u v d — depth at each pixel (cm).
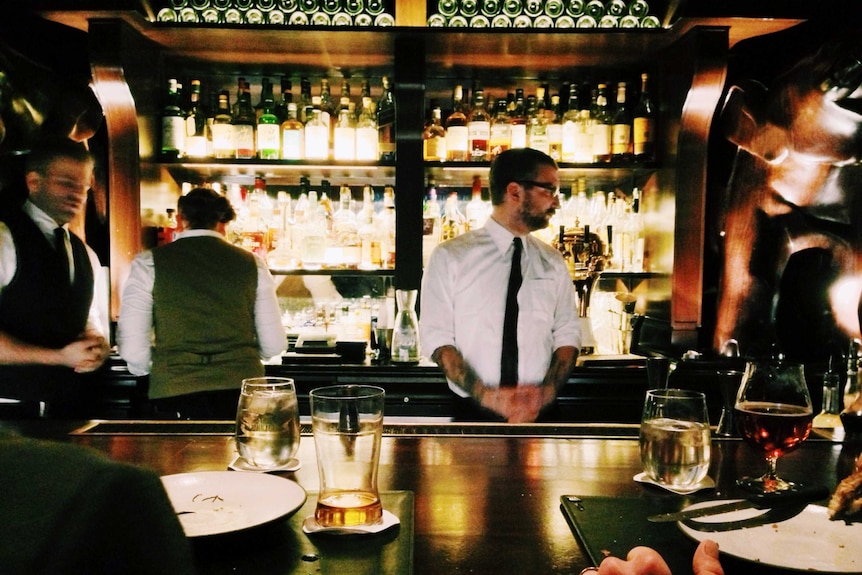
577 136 279
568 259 275
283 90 278
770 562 65
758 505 82
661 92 279
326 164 269
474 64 284
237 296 212
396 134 263
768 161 277
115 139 258
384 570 68
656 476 93
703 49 245
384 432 130
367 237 283
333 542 75
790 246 280
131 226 261
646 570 51
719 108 280
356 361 259
